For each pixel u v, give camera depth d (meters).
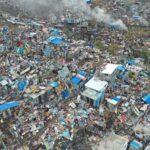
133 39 63.72
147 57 54.69
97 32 66.00
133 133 32.25
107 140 30.92
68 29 67.19
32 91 36.72
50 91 37.22
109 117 34.34
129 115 35.06
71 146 30.33
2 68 42.88
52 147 29.88
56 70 42.53
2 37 54.41
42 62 45.28
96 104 35.69
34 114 34.03
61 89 37.94
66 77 40.56
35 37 55.59
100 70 41.66
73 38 61.47
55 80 39.81
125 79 42.16
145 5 86.81
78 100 36.84
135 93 39.28
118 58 50.56
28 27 62.78
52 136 31.14
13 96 36.62
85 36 63.75
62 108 35.53
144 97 38.06
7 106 33.47
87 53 50.34
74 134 31.53
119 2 88.81
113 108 35.72
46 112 34.62
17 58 46.41
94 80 39.03
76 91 38.78
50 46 51.38
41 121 33.09
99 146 30.16
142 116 35.03
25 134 31.33
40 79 40.06
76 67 44.31
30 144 30.14
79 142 30.89
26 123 32.72
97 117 34.16
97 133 32.00
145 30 71.25
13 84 38.56
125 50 56.56
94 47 55.97
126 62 49.19
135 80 42.50
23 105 34.94
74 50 49.56
